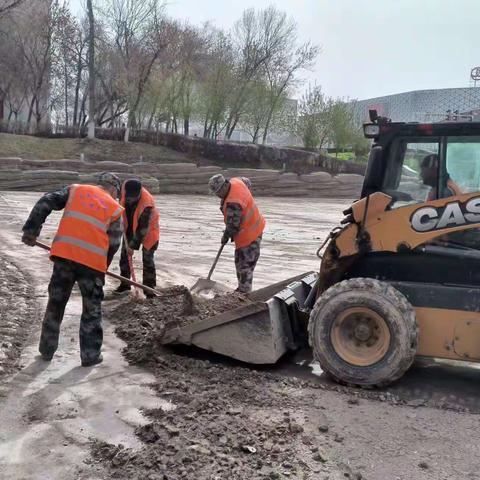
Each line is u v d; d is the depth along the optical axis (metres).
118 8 32.16
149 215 7.27
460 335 4.85
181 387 4.71
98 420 4.10
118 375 4.96
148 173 27.28
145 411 4.25
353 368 4.94
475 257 4.85
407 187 5.09
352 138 38.59
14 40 31.77
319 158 34.53
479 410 4.56
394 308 4.83
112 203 5.25
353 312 4.98
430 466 3.63
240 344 5.30
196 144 31.95
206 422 4.05
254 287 8.84
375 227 5.08
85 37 32.53
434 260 5.00
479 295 4.80
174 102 33.19
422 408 4.57
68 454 3.63
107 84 33.69
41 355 5.28
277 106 37.66
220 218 17.98
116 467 3.48
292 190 30.64
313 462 3.62
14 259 9.79
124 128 32.84
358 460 3.68
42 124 31.70
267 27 36.50
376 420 4.30
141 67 31.27
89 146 29.73
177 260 10.67
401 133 5.07
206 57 34.44
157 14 32.53
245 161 32.75
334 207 25.03
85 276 5.09
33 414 4.17
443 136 4.95
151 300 6.88
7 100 33.81
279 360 5.66
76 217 5.11
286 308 5.58
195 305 6.05
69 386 4.68
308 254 12.15
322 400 4.66
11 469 3.44
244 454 3.66
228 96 35.03
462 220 4.84
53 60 32.78
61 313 5.23
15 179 23.62
